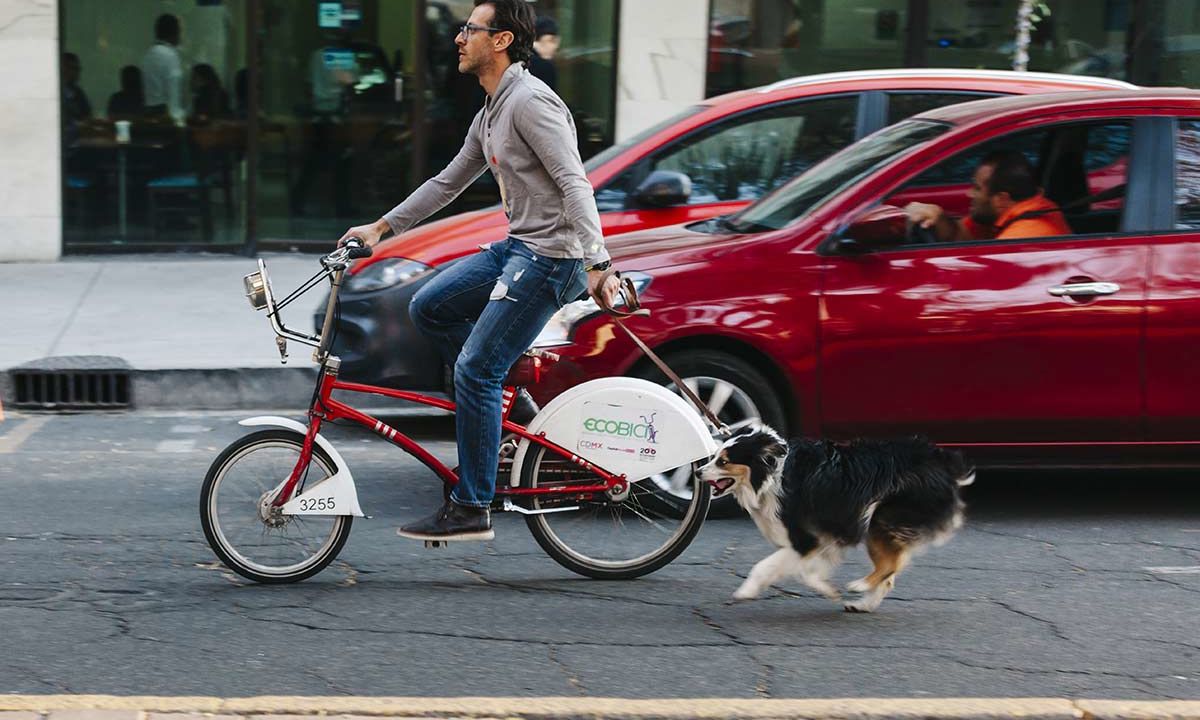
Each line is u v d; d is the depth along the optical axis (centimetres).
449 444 1008
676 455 698
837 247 799
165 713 521
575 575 720
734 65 1738
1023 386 798
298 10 1678
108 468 937
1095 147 818
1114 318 794
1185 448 813
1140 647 627
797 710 539
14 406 1134
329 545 697
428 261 959
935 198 810
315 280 679
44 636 619
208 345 1230
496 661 596
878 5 1744
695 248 816
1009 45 1756
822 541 639
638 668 591
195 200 1697
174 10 1655
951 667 598
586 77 1725
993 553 770
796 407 802
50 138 1622
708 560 748
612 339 789
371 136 1714
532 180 654
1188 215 812
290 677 575
